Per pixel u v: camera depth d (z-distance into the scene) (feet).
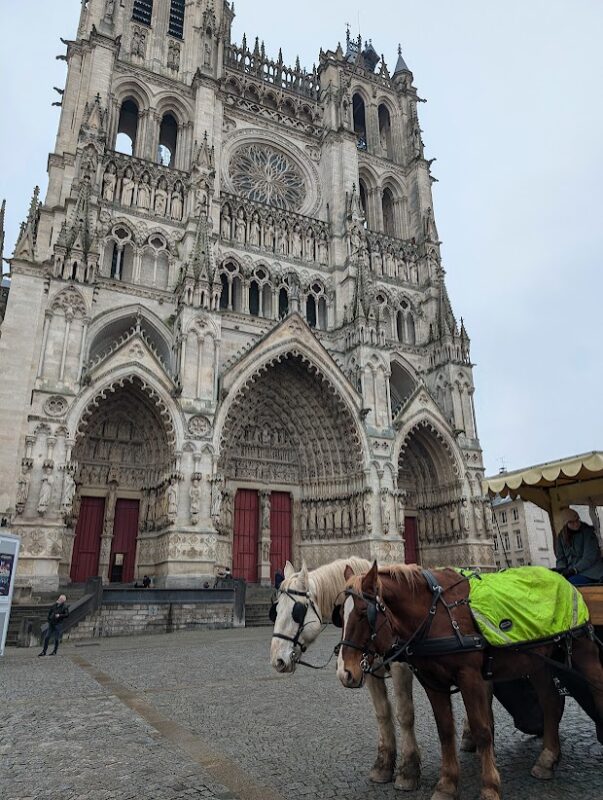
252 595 136.46
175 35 196.75
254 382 149.69
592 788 25.29
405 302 197.16
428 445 176.35
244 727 36.04
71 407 122.52
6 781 26.78
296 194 199.82
